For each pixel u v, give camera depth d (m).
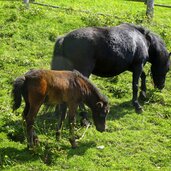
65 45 12.16
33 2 21.62
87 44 12.13
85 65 12.16
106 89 14.59
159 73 14.48
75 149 11.09
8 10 19.30
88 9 22.27
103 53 12.42
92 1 24.73
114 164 10.61
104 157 10.92
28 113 10.59
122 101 13.95
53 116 12.58
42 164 10.41
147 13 20.86
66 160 10.62
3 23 18.23
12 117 12.24
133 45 13.07
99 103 11.12
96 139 11.67
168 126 12.63
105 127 11.46
